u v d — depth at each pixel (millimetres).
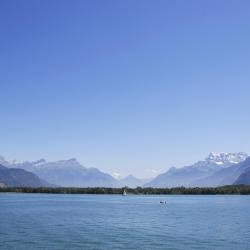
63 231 101812
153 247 79500
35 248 77688
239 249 77562
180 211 180250
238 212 173375
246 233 99125
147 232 101188
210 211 180625
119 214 161250
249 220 133500
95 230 104688
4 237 90812
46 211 177125
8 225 115625
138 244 82688
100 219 137125
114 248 78250
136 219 138000
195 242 85375
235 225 117562
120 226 114938
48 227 110625
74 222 125625
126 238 90562
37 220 131750
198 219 138000
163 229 107750
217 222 126938
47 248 77750
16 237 90875
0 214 157750
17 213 164125
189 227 112562
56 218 140125
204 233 99312
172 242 85250
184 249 77500
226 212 173500
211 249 77500
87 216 150000
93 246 80125
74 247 78938
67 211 178000
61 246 79812
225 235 95688
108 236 93375
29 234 95750
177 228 110250
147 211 180875
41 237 91000
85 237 91500
